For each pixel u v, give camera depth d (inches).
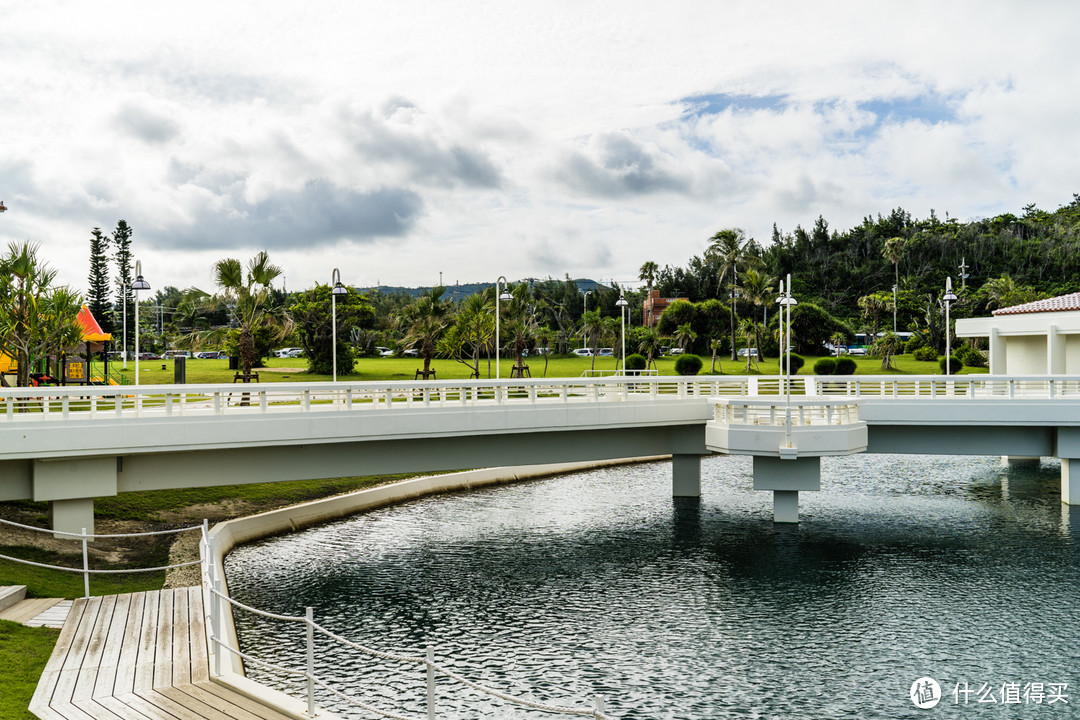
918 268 5123.0
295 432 1006.4
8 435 862.5
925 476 1761.8
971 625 883.4
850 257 5359.3
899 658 799.7
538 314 3887.8
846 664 785.6
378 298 4591.5
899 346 3757.4
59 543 932.0
